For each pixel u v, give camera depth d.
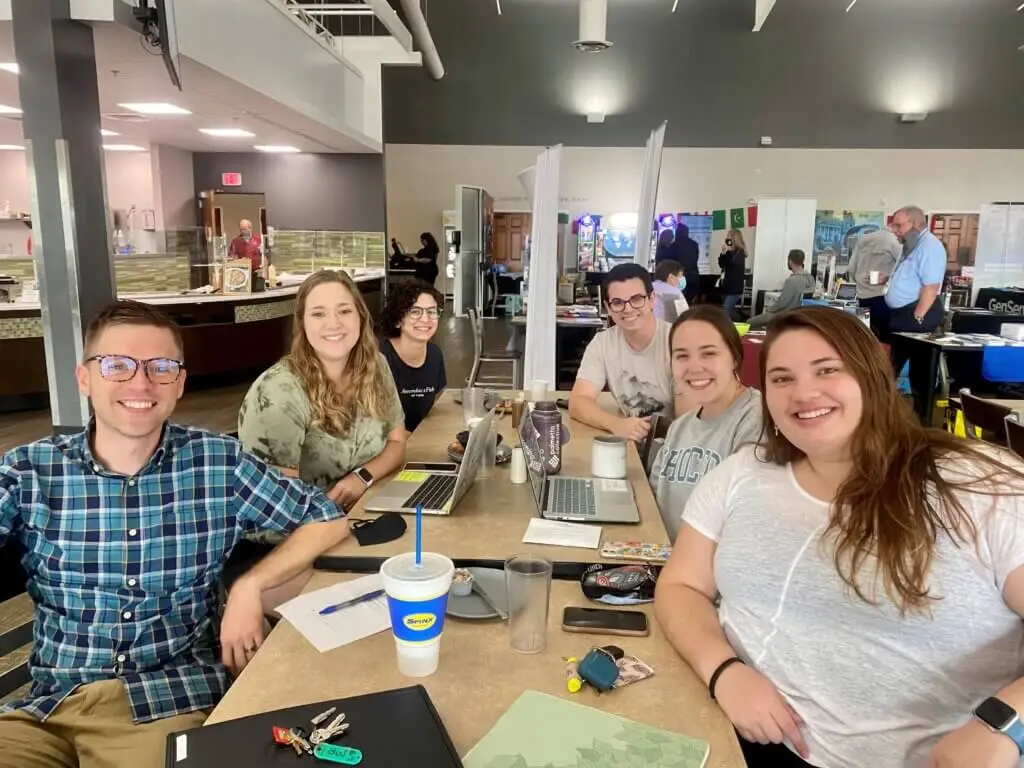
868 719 1.09
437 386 3.28
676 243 11.45
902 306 6.05
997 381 5.76
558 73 13.45
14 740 1.29
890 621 1.07
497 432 2.43
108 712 1.35
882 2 12.83
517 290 13.37
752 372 4.57
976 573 1.04
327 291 2.12
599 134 13.63
